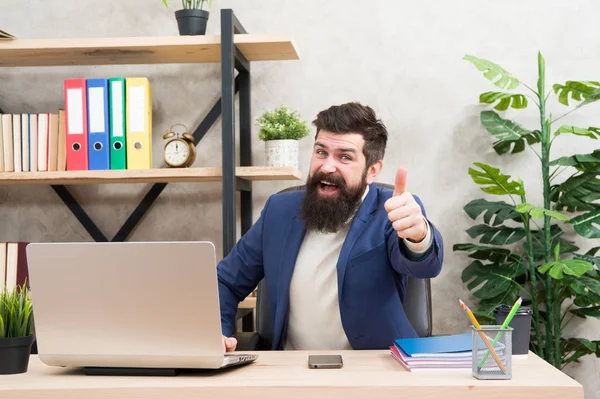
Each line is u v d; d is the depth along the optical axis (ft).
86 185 9.50
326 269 6.03
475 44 9.16
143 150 8.38
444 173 9.20
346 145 5.62
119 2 9.53
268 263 6.15
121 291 4.12
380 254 5.73
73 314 4.23
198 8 8.88
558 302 8.43
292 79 9.32
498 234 8.73
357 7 9.25
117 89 8.38
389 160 9.24
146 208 9.32
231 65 7.91
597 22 9.05
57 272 4.18
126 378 4.14
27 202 9.53
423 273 4.83
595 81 8.87
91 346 4.24
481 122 8.81
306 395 3.76
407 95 9.21
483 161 9.16
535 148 9.14
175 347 4.12
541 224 9.11
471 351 4.25
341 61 9.27
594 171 8.36
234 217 7.90
